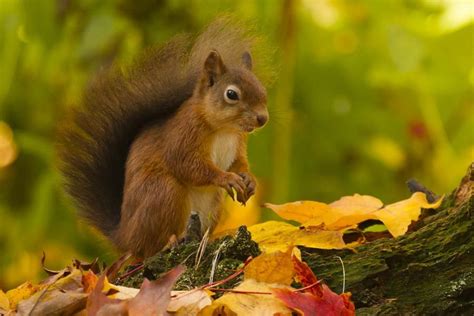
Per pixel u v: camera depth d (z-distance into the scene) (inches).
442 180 247.8
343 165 248.5
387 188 248.2
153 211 221.9
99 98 225.3
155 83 225.0
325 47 248.7
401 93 250.1
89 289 214.7
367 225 221.1
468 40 245.8
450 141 249.1
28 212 244.4
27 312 214.2
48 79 244.4
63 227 242.5
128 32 241.9
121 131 225.1
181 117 223.1
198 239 218.7
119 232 223.0
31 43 242.7
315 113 247.8
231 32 226.2
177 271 213.2
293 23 241.8
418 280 216.4
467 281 216.2
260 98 223.9
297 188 246.4
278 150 242.7
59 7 241.8
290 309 213.5
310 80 247.9
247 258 216.5
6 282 243.4
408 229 219.1
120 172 225.3
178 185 222.4
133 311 212.7
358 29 248.7
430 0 248.4
